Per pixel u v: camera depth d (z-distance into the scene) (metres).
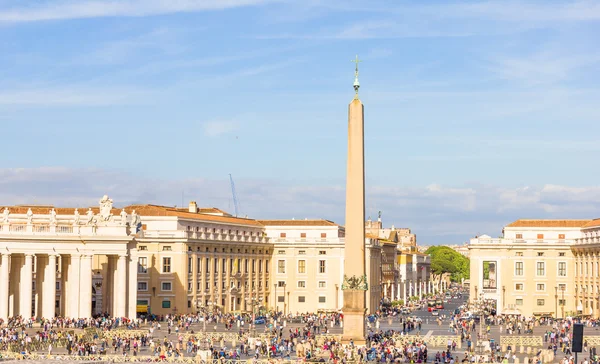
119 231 160.50
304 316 192.62
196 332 149.50
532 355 121.19
